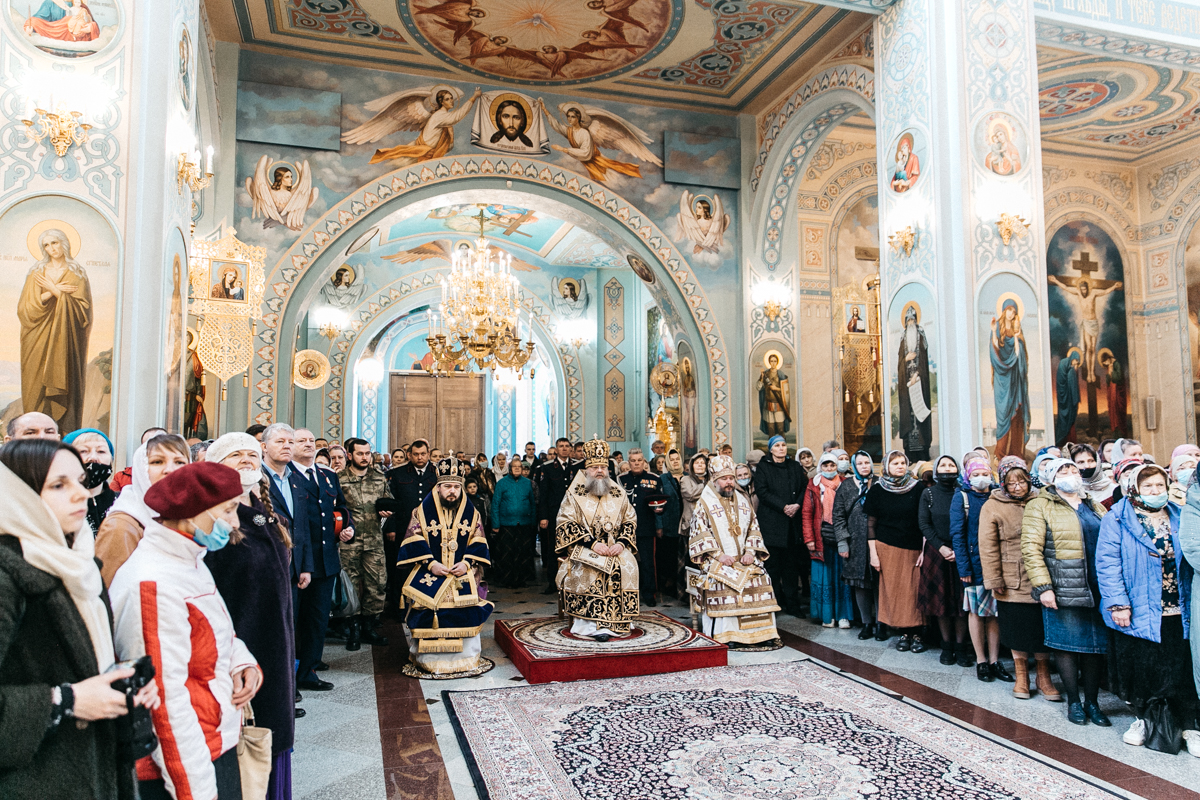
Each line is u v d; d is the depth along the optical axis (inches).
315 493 218.4
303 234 404.2
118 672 72.2
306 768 163.2
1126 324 569.0
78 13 186.1
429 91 430.9
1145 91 457.1
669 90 450.3
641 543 352.8
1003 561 208.4
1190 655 169.8
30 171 179.9
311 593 218.8
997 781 153.3
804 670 236.7
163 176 190.2
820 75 407.5
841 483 292.2
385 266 683.4
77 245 182.2
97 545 98.9
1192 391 542.9
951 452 288.0
